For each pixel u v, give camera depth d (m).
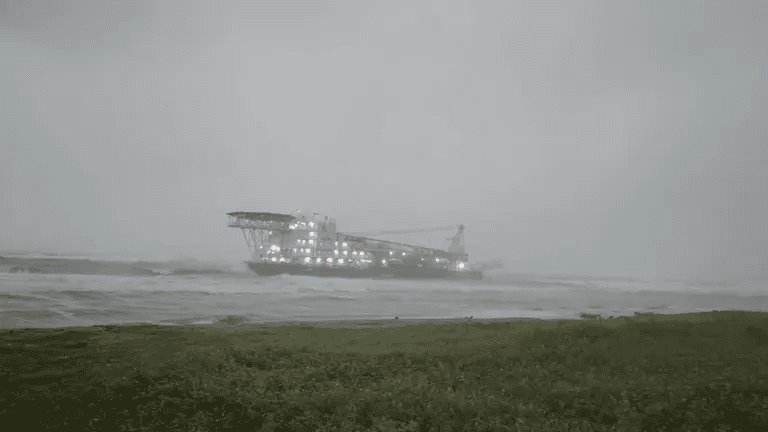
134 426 9.52
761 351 16.64
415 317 39.84
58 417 9.88
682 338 18.58
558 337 18.31
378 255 151.38
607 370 13.80
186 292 57.34
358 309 46.25
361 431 9.17
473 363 14.76
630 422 9.46
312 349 16.95
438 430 9.24
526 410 10.02
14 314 32.56
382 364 14.62
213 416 10.04
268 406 10.24
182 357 14.67
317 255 145.25
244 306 45.16
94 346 17.14
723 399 10.60
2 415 9.83
